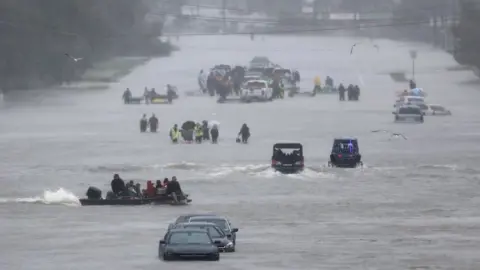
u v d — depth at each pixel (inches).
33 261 6250.0
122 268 5949.8
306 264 6107.3
